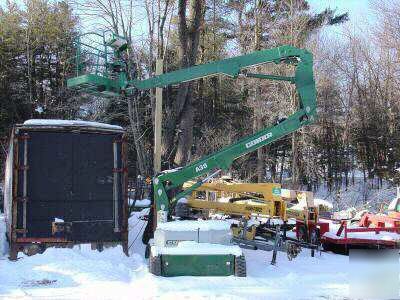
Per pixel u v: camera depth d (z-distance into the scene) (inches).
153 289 306.7
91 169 401.1
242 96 1497.3
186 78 421.4
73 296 289.0
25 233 383.2
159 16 935.0
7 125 1314.0
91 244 393.7
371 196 1376.7
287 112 1251.8
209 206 525.7
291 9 1338.6
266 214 488.7
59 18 1375.5
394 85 1565.0
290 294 310.8
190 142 610.5
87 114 1226.6
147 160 1027.9
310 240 521.3
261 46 1366.9
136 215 594.9
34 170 391.2
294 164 1360.7
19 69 1397.6
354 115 1632.6
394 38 1533.0
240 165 1444.4
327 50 1560.0
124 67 405.4
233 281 334.6
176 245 364.5
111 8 957.8
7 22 1378.0
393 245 514.0
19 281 319.9
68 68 1257.4
